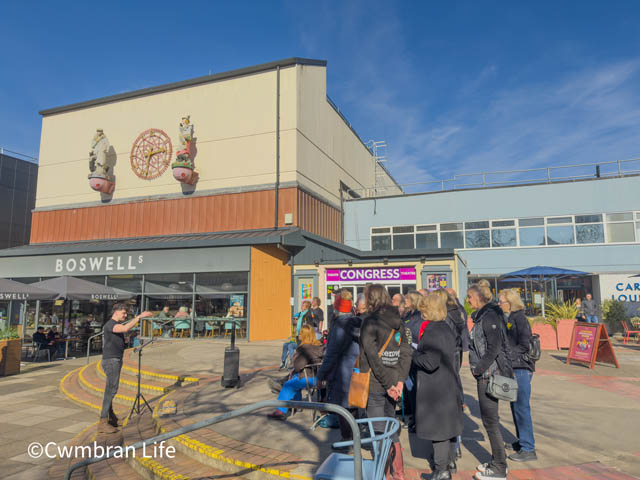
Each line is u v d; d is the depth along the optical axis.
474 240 23.12
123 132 22.08
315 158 21.34
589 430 5.17
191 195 20.20
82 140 23.08
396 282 16.78
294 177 18.86
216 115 20.42
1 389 10.12
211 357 11.76
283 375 8.99
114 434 6.11
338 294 4.44
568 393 7.33
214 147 20.22
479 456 4.30
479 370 3.82
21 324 20.66
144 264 18.73
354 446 2.60
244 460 4.11
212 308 17.36
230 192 19.55
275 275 17.77
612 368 9.89
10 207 31.19
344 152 26.09
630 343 16.53
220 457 4.29
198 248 17.91
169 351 13.06
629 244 20.66
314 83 21.72
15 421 7.52
